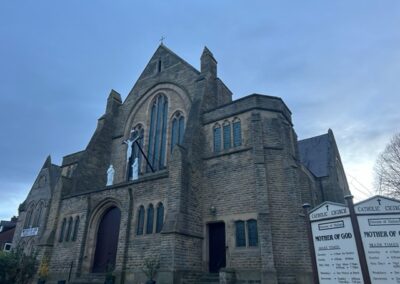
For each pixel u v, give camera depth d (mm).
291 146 21844
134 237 20031
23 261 20938
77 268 21688
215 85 26641
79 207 24547
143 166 26984
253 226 18016
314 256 9430
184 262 17172
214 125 22781
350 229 8867
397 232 8375
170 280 16047
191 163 20328
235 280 16984
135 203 21156
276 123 20891
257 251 17219
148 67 31781
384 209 8680
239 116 21766
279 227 17547
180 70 28250
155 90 29672
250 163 19656
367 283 8156
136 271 18797
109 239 22609
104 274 20516
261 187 18297
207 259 18844
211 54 27359
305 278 16125
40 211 40719
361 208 8867
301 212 17984
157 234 18984
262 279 16062
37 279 23047
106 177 28938
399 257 8156
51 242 24719
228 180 20062
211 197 20266
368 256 8398
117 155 29375
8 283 19859
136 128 29734
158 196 20078
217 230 19828
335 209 9359
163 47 31594
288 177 18953
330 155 37812
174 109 27156
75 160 35844
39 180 44219
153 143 27625
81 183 26891
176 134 26172
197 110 23234
